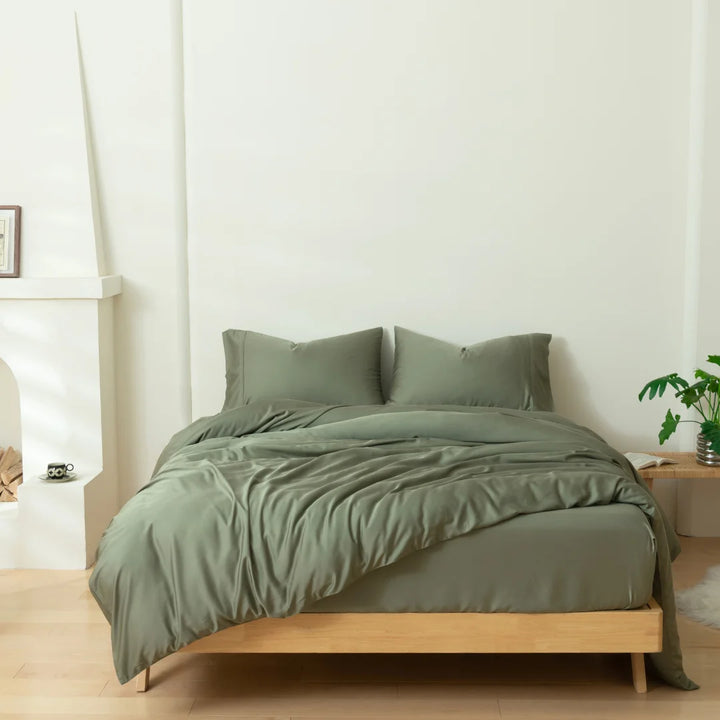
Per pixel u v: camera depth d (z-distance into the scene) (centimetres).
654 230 492
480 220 493
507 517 323
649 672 345
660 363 501
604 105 486
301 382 469
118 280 489
